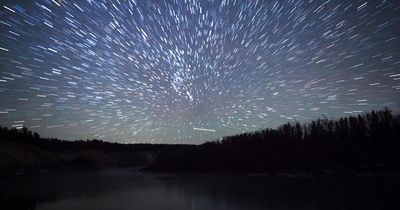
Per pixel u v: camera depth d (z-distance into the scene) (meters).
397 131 72.19
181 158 115.06
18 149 124.75
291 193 41.09
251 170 78.44
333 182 50.03
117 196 45.19
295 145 85.19
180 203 37.81
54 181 73.62
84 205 37.25
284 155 81.31
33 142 151.00
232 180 65.56
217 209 32.91
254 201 36.56
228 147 105.75
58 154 153.38
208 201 38.44
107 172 117.94
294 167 71.56
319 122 90.50
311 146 80.94
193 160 107.69
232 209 32.53
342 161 67.25
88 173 111.38
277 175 68.19
